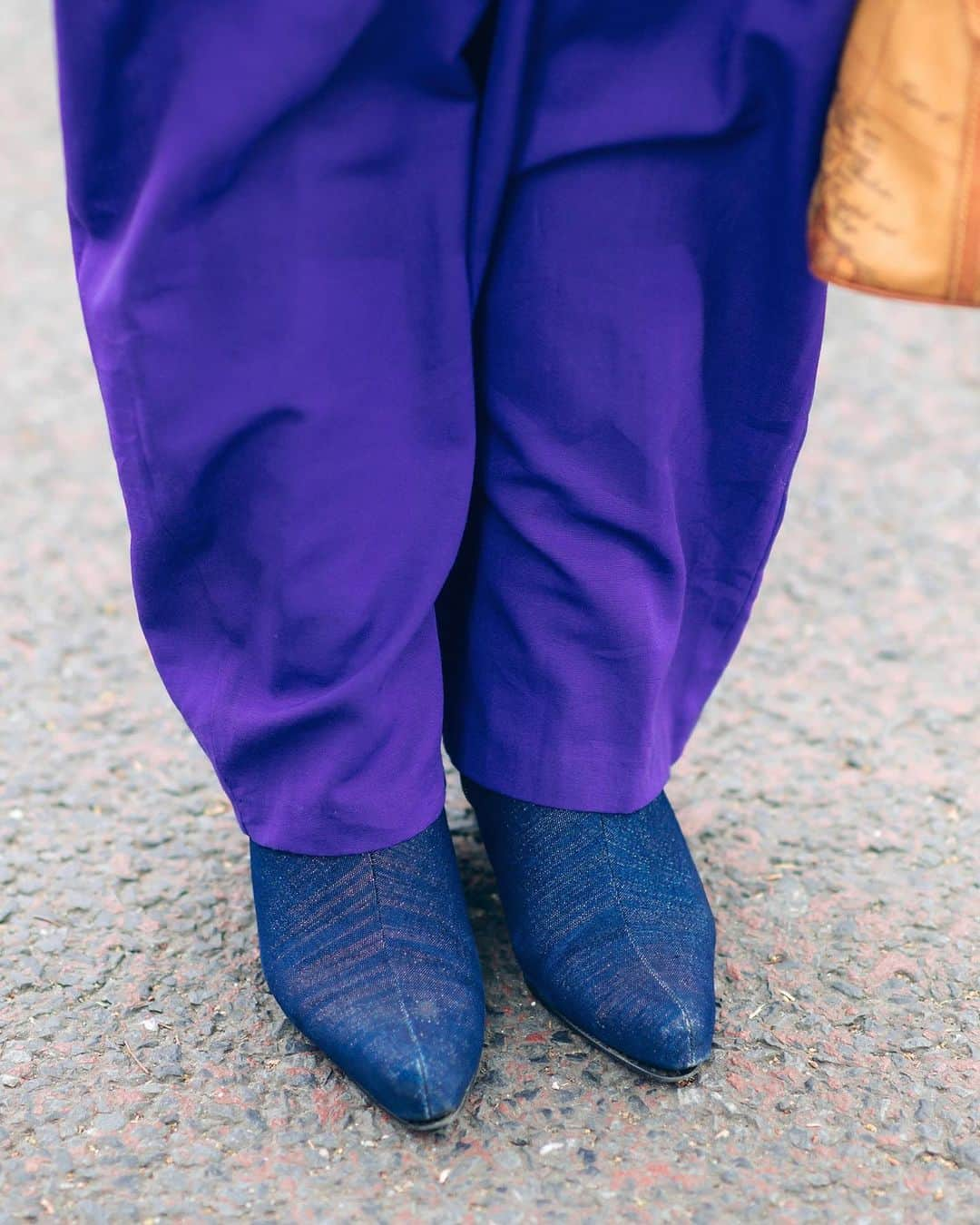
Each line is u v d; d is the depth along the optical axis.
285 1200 1.31
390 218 1.23
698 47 1.21
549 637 1.42
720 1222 1.29
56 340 3.05
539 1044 1.48
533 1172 1.34
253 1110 1.41
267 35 1.12
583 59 1.22
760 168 1.27
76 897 1.69
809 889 1.71
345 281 1.22
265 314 1.22
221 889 1.71
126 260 1.22
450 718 1.56
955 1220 1.30
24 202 3.62
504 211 1.30
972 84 1.14
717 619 1.53
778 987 1.56
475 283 1.32
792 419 1.38
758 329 1.34
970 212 1.15
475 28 1.22
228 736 1.41
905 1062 1.47
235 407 1.25
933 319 3.17
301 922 1.46
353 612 1.32
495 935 1.63
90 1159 1.35
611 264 1.28
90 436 2.73
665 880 1.51
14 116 4.06
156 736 1.97
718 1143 1.37
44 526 2.45
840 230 1.18
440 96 1.22
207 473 1.29
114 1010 1.53
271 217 1.19
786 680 2.09
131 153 1.21
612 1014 1.42
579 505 1.36
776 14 1.17
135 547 1.37
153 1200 1.31
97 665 2.12
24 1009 1.53
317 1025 1.41
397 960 1.42
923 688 2.07
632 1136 1.38
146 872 1.73
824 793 1.87
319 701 1.36
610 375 1.31
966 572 2.34
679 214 1.28
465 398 1.32
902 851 1.77
